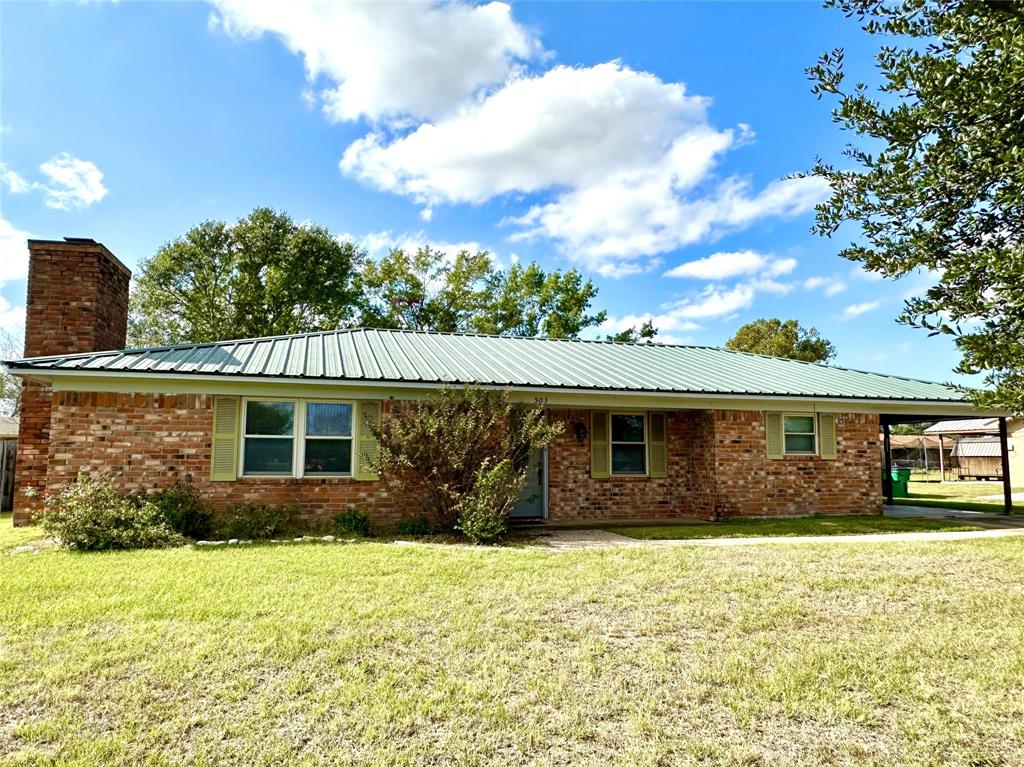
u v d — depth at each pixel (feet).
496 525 34.73
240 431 37.55
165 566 25.36
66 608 18.93
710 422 47.32
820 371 58.29
